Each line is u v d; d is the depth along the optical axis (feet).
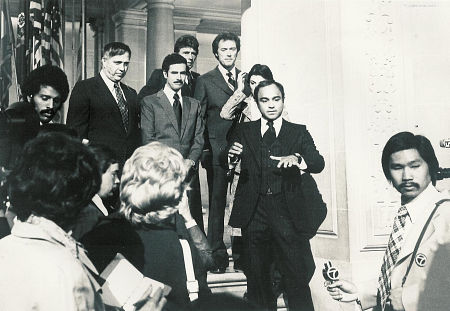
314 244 11.43
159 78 11.83
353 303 10.95
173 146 10.89
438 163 11.59
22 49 13.66
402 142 11.32
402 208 11.41
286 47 12.87
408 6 12.09
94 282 4.41
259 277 10.28
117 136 10.63
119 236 5.63
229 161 10.72
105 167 8.10
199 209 11.00
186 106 11.23
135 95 11.20
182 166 6.09
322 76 11.98
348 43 11.65
